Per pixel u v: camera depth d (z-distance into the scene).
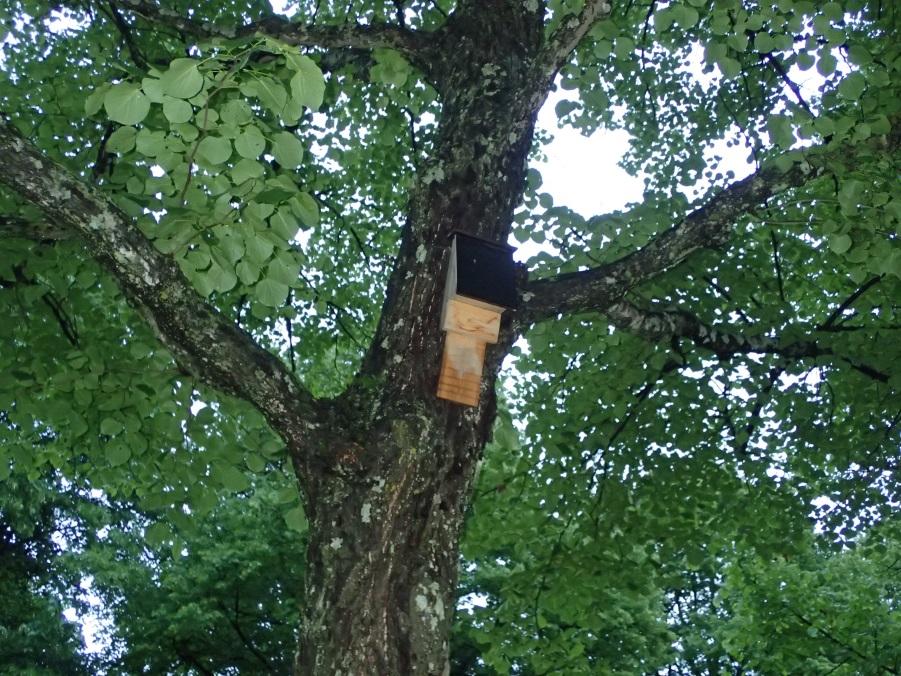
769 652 12.02
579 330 7.55
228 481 5.63
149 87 3.08
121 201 4.54
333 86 7.35
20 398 5.76
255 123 3.56
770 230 8.16
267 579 13.06
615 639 12.98
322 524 3.46
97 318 6.39
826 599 11.95
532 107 4.48
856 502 8.27
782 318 7.52
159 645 12.95
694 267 7.70
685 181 8.86
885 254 5.25
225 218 3.85
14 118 6.24
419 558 3.43
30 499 15.42
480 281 3.82
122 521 16.45
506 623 8.30
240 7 7.66
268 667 12.73
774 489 8.20
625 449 8.05
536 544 8.26
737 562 10.59
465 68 4.70
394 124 8.10
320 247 8.77
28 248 5.65
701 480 8.45
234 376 3.50
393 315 3.92
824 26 4.96
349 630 3.25
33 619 15.72
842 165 4.76
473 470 3.72
